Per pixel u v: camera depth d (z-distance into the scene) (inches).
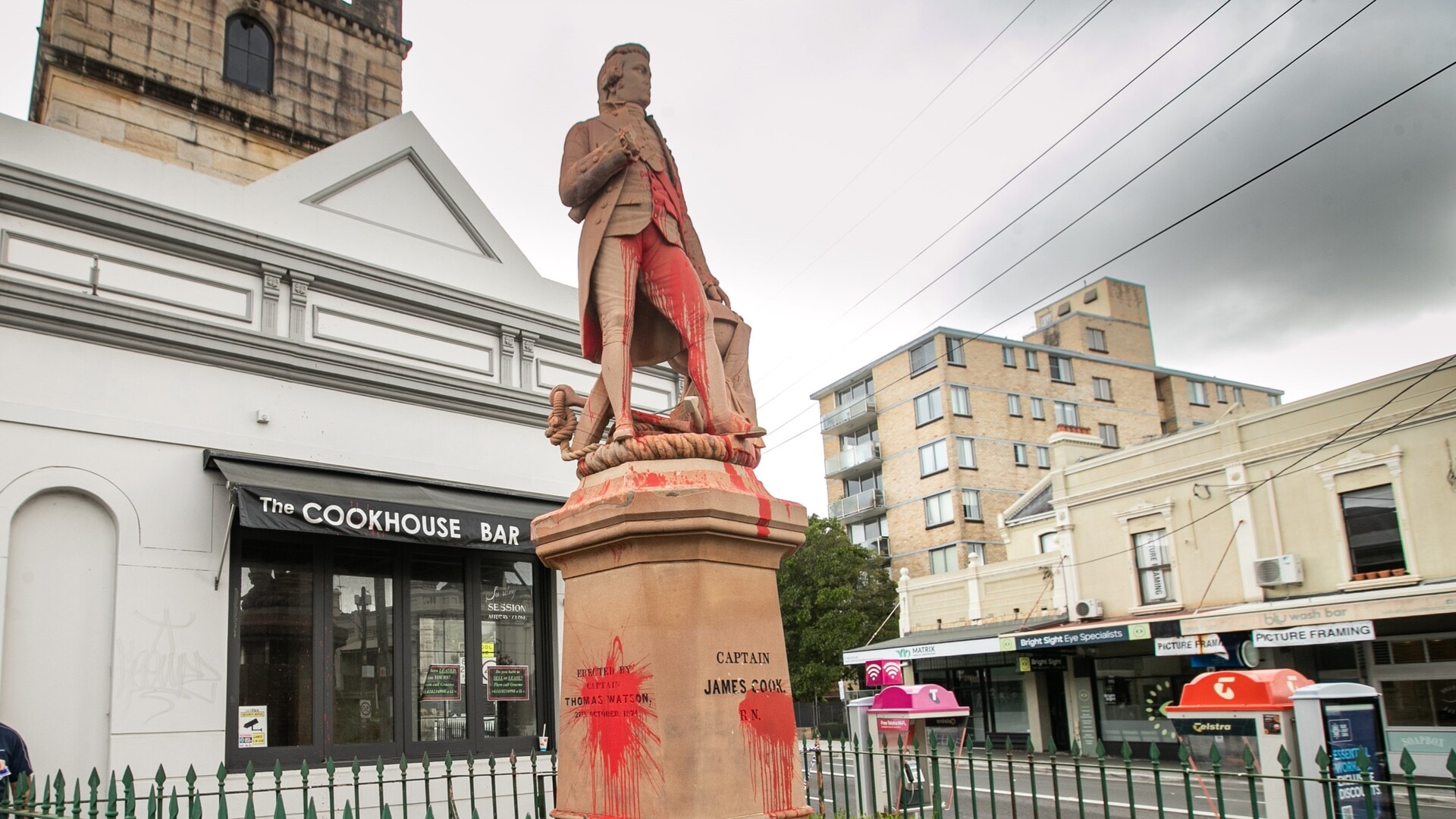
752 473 188.9
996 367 1738.4
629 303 191.6
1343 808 264.2
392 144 483.8
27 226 366.9
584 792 167.9
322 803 386.9
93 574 358.9
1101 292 1946.4
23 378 352.8
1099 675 1079.6
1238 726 308.2
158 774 207.0
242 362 405.7
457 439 471.2
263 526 365.4
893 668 965.8
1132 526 1053.2
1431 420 821.9
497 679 461.4
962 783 694.5
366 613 423.2
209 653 374.0
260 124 681.6
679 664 161.8
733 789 159.6
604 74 205.3
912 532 1712.6
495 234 516.7
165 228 395.5
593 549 173.2
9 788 233.6
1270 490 928.9
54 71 595.5
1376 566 847.7
